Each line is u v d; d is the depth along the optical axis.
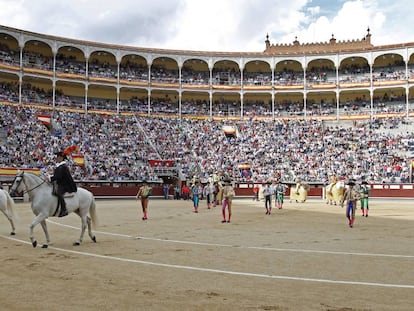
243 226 19.97
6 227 19.55
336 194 37.72
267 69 70.06
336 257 11.73
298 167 52.81
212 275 9.55
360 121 62.16
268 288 8.42
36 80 60.03
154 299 7.67
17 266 10.59
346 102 66.50
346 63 67.88
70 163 46.50
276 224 20.89
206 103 68.44
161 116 64.06
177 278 9.27
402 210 30.75
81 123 55.94
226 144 58.00
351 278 9.25
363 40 68.19
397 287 8.48
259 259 11.43
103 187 46.09
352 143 56.34
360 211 29.83
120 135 55.62
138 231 17.89
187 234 16.88
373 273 9.73
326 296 7.85
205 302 7.48
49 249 13.15
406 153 52.97
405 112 61.28
